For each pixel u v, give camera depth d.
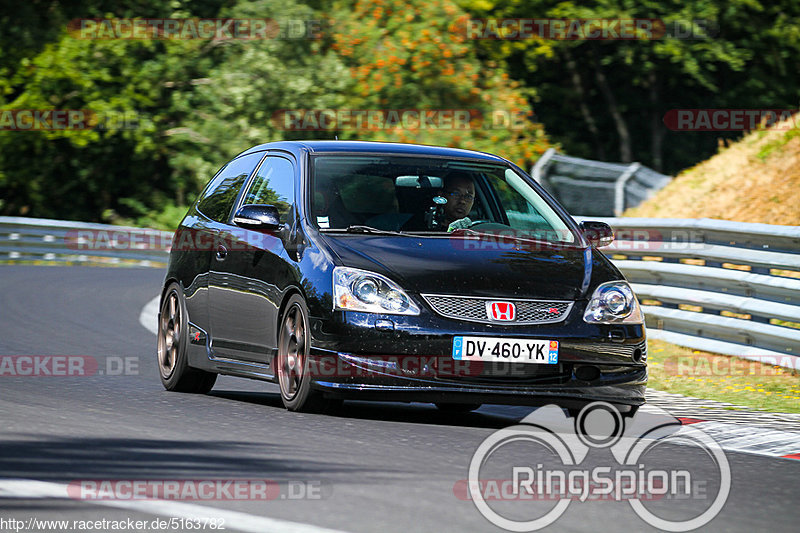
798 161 51.75
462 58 88.81
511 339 21.97
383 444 19.67
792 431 23.36
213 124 90.38
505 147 83.19
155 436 19.59
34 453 17.56
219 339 25.83
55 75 89.69
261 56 88.88
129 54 93.31
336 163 25.59
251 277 24.77
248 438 19.73
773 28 101.19
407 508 14.87
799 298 31.33
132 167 99.12
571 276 23.25
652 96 109.56
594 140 113.12
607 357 22.55
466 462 18.25
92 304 49.06
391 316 21.92
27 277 62.53
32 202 100.12
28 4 92.88
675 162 110.19
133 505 14.49
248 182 27.22
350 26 88.25
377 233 23.95
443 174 25.89
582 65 112.31
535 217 25.84
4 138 93.06
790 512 15.74
